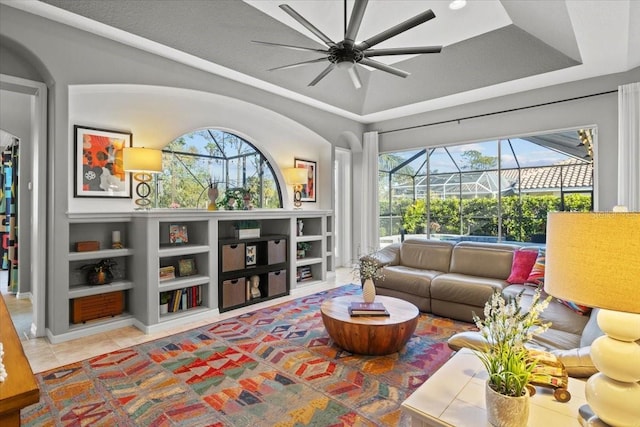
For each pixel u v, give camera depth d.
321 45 4.04
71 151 3.34
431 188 5.89
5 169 5.76
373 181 6.40
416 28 3.77
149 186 3.87
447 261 4.22
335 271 6.28
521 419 1.10
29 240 4.40
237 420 1.94
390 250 4.75
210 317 3.76
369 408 2.05
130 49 3.47
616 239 0.96
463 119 5.43
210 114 4.48
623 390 1.04
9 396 0.88
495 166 5.20
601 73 4.18
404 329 2.66
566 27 3.19
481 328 1.30
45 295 3.18
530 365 1.18
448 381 1.42
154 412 2.01
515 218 5.02
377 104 5.68
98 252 3.35
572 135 4.54
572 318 2.40
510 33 3.85
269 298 4.46
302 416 1.98
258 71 4.25
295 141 5.66
